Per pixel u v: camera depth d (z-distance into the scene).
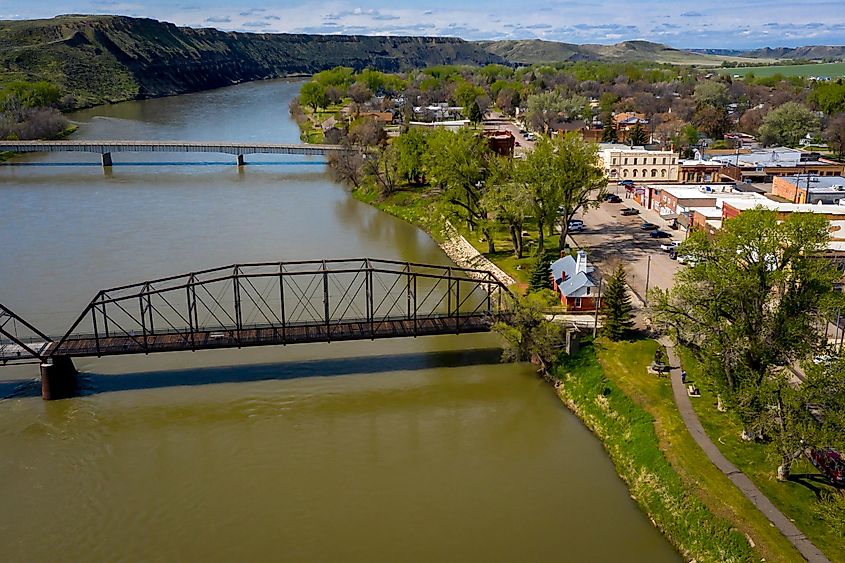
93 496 47.03
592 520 44.34
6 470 49.59
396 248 99.62
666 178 131.62
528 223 103.88
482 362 65.31
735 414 48.66
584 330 65.31
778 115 169.38
